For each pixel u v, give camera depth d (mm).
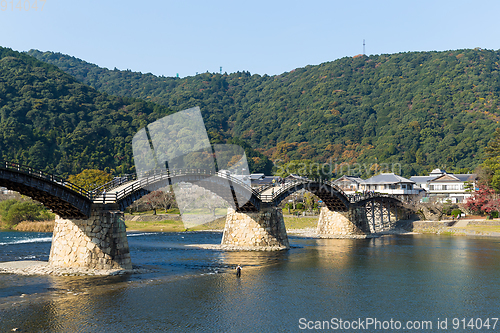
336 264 56438
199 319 31375
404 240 90250
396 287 42500
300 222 119312
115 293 37906
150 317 31531
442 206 126938
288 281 44844
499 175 122312
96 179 132125
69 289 38594
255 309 34156
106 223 45531
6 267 48031
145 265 52844
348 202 96250
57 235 47000
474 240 89688
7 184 39156
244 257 62062
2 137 165750
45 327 29016
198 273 48438
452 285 43625
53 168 163625
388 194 129875
